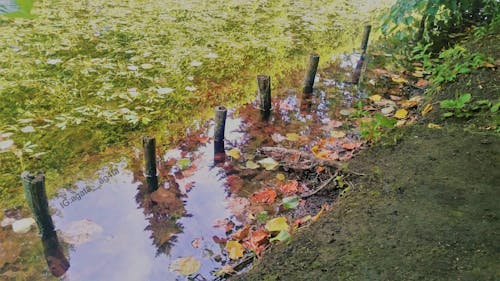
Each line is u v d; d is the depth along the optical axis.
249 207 2.65
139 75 4.49
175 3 7.22
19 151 3.18
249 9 7.22
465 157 2.59
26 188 2.29
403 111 3.69
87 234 2.46
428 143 2.80
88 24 5.86
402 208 2.17
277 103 4.07
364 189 2.40
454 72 3.84
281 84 4.49
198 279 2.16
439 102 3.47
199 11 6.85
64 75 4.38
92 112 3.75
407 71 4.81
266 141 3.41
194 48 5.29
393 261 1.82
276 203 2.68
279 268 1.87
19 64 4.54
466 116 3.10
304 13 7.18
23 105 3.79
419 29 5.64
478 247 1.86
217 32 5.93
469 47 4.61
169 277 2.18
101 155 3.21
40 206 2.34
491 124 2.94
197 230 2.50
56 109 3.76
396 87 4.43
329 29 6.37
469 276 1.70
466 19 5.93
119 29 5.75
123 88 4.21
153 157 2.85
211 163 3.12
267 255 2.02
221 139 3.34
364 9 7.65
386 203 2.23
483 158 2.57
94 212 2.64
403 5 4.30
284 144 3.36
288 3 7.82
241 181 2.92
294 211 2.59
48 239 2.41
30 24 5.69
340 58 5.23
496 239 1.90
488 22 5.66
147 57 4.94
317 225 2.13
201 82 4.45
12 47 4.94
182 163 3.09
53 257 2.30
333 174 2.86
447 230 1.98
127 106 3.89
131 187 2.87
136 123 3.64
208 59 5.01
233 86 4.40
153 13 6.58
